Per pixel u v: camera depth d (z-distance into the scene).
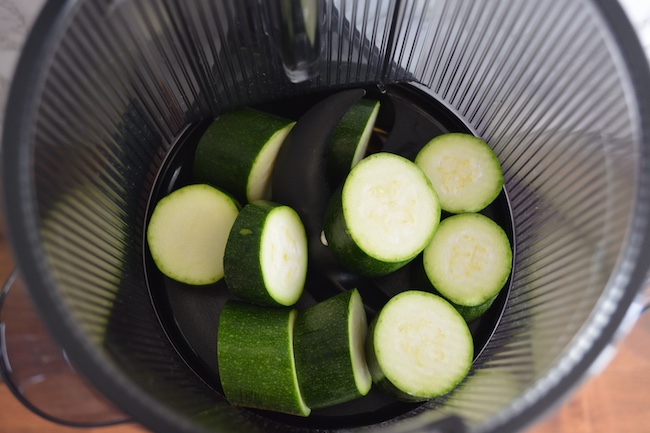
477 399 0.25
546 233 0.30
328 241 0.30
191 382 0.29
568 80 0.28
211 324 0.31
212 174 0.32
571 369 0.21
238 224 0.28
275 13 0.27
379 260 0.28
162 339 0.30
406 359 0.28
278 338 0.28
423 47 0.33
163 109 0.32
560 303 0.26
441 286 0.30
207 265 0.31
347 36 0.32
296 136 0.31
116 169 0.30
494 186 0.32
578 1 0.25
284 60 0.29
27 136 0.21
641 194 0.22
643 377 0.36
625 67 0.22
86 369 0.21
